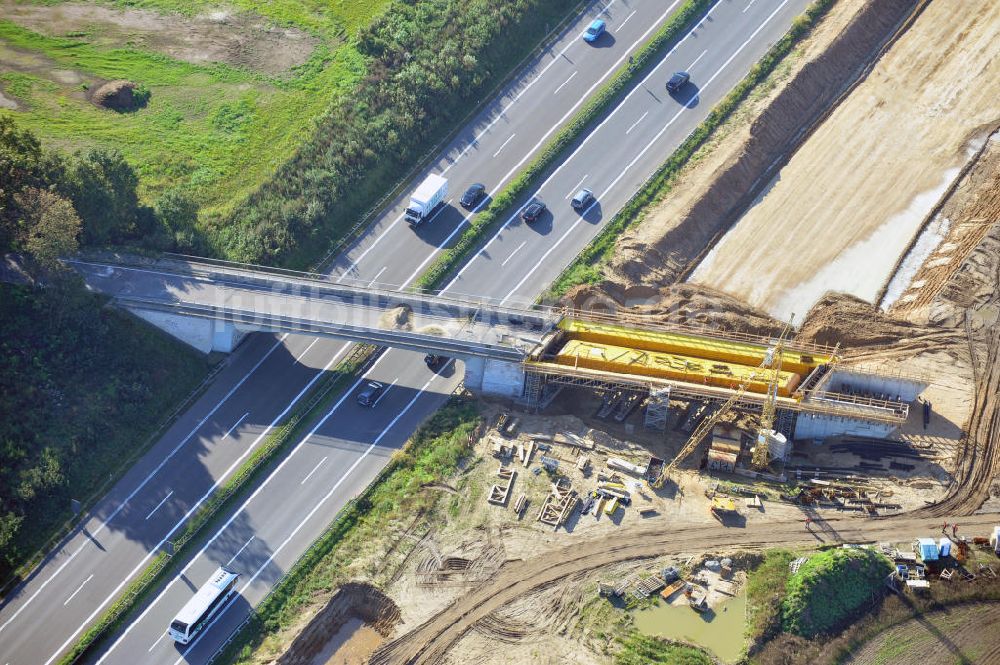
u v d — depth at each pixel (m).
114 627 110.75
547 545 115.94
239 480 119.56
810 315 136.75
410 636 110.56
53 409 120.69
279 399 126.25
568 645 109.69
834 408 124.00
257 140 144.50
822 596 111.94
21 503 115.75
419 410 126.56
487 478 120.31
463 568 114.62
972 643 110.31
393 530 117.00
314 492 120.19
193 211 134.00
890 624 111.31
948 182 147.12
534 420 125.38
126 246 131.75
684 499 119.56
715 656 108.88
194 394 125.94
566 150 148.12
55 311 124.12
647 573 114.06
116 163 131.25
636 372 126.25
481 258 138.62
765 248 142.25
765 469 122.69
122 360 124.94
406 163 145.88
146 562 114.81
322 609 112.31
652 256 139.00
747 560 115.00
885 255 141.50
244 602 113.00
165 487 119.62
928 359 131.75
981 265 137.50
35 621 110.88
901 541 116.62
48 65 148.88
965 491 120.62
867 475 122.25
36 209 123.56
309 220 137.62
